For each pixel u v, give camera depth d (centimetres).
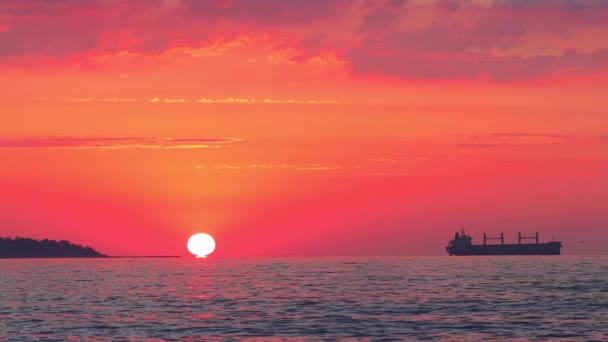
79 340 8188
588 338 8150
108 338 8338
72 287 17538
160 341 8112
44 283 19500
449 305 11931
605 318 9925
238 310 11281
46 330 8994
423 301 12700
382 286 17038
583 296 13475
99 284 18862
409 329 8962
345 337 8350
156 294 14862
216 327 9225
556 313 10588
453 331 8775
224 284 18438
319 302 12606
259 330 8938
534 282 18038
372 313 10738
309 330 8919
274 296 14062
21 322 9788
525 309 11181
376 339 8200
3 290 16325
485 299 13012
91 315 10656
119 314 10788
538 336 8338
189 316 10481
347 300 13012
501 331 8750
